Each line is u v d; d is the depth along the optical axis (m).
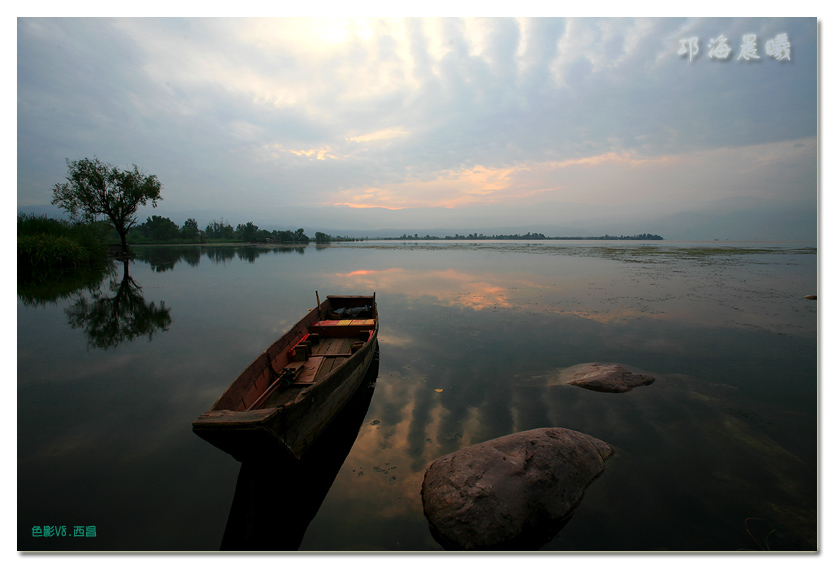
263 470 5.24
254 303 18.38
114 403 8.14
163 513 5.02
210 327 14.15
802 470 5.54
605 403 7.66
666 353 10.66
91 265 33.84
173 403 8.16
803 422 6.91
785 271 28.05
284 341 9.30
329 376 6.69
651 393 8.04
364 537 4.58
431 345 11.67
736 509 4.80
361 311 14.05
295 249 68.50
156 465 6.02
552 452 5.26
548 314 15.22
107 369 10.04
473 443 6.41
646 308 15.95
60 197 39.31
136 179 42.62
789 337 11.96
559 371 9.43
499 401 7.93
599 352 10.81
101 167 40.44
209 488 5.51
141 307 17.47
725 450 6.05
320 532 4.67
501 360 10.34
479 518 4.44
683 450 6.07
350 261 41.34
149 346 11.95
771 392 8.16
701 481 5.32
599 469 5.49
